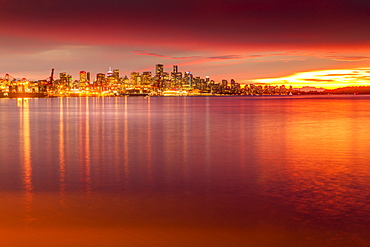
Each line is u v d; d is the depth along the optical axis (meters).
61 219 8.94
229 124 42.78
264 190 11.89
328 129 35.94
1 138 28.28
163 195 11.26
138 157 19.02
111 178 13.79
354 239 7.81
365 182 13.04
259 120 49.84
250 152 20.80
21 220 8.85
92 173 14.75
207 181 13.29
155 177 14.00
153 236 7.90
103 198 10.88
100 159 18.33
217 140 26.83
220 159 18.36
